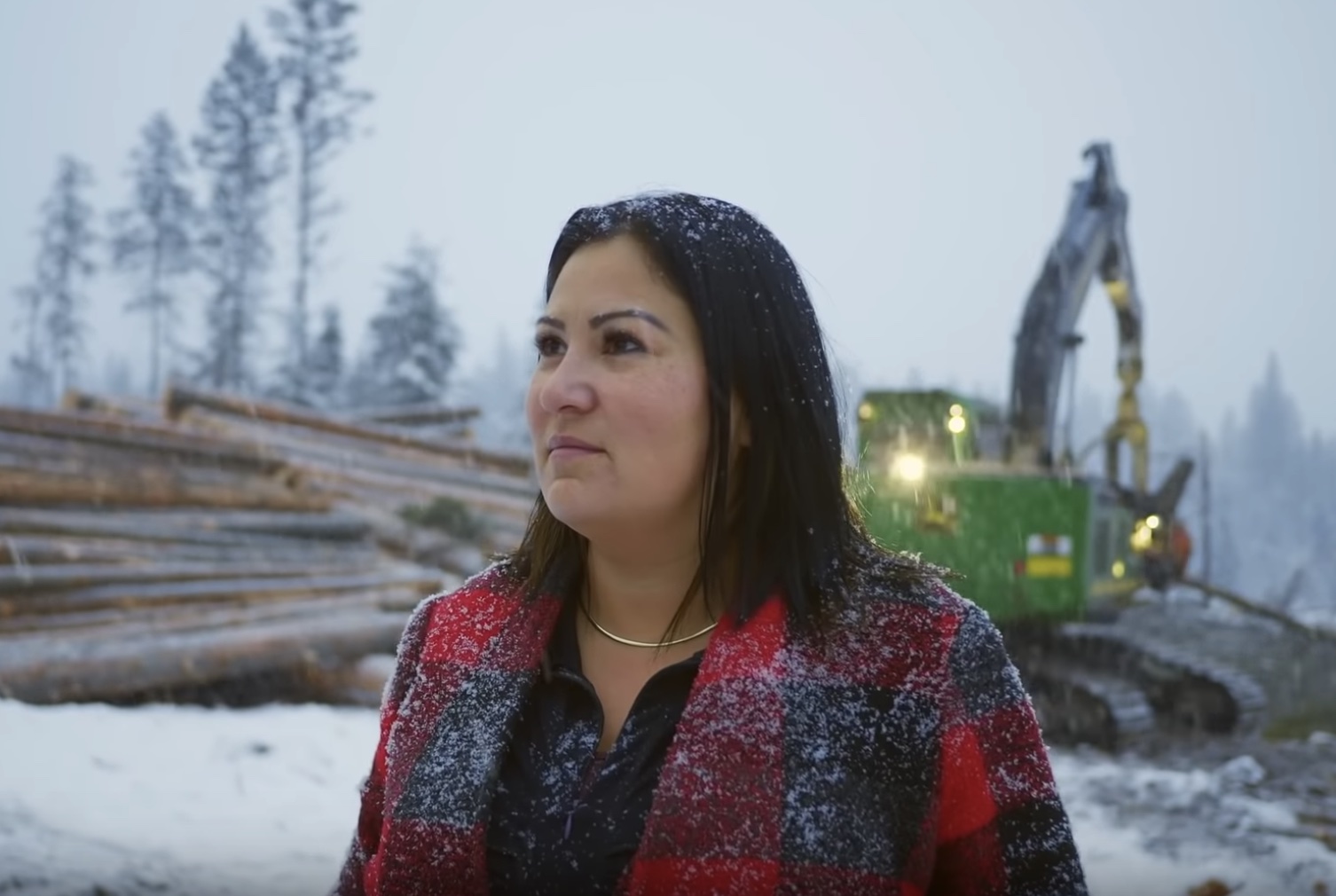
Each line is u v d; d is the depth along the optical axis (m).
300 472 13.53
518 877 1.44
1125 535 12.76
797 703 1.44
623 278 1.50
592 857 1.42
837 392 1.58
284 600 9.84
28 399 74.44
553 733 1.54
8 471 10.77
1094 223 13.00
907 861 1.43
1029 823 1.45
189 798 5.56
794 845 1.38
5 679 7.24
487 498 15.59
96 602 8.87
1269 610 15.62
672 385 1.48
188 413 16.83
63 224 74.94
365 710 8.31
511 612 1.66
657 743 1.47
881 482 10.81
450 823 1.47
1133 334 15.03
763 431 1.52
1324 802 7.82
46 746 5.99
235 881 4.54
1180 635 12.77
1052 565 10.62
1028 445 12.24
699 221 1.53
